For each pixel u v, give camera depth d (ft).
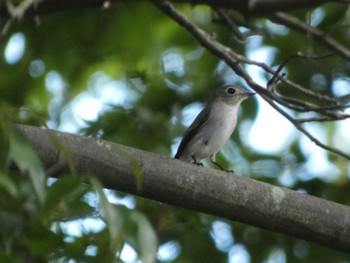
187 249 44.42
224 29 55.52
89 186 20.18
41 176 16.60
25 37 53.31
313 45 54.03
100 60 54.34
